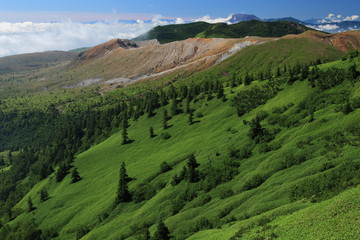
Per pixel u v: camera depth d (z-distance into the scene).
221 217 85.19
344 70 137.88
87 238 110.88
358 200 49.81
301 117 126.38
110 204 132.38
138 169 156.88
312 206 57.41
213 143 147.75
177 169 139.00
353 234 40.09
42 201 162.12
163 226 84.38
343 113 107.25
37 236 129.12
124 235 103.38
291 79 165.75
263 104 167.12
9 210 168.38
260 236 52.53
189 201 109.50
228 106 191.75
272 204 74.69
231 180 107.50
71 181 174.38
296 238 45.53
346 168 73.81
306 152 96.94
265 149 114.75
